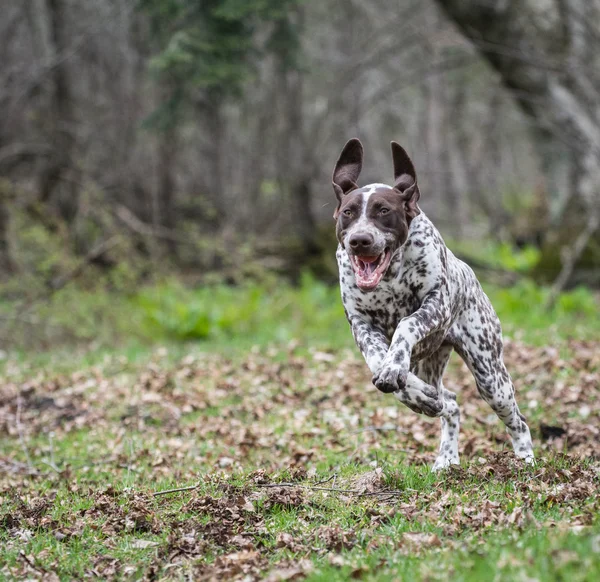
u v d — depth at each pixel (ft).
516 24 55.26
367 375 34.19
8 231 54.34
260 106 84.74
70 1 74.13
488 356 20.20
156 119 59.72
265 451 25.57
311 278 58.75
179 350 43.45
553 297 48.29
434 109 104.06
